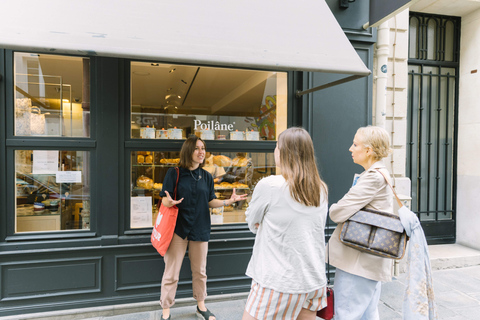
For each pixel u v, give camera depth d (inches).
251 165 136.9
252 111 138.3
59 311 108.7
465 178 178.1
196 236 102.7
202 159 104.2
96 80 112.7
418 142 181.0
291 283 56.6
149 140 120.0
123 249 114.5
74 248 109.5
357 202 72.6
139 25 86.0
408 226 68.6
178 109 130.2
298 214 57.6
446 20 181.5
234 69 130.7
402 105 161.5
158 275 117.8
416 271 68.1
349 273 72.5
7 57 105.5
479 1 162.4
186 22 91.4
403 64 160.2
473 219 173.9
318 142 133.6
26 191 110.4
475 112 173.0
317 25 106.3
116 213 114.8
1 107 105.3
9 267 105.2
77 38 77.4
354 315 71.2
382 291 132.2
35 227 111.9
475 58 173.5
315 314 62.9
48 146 110.0
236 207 134.9
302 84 133.3
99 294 112.9
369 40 137.4
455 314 113.5
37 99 110.8
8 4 81.4
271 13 104.7
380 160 77.6
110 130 114.0
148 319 108.7
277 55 90.9
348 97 136.6
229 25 95.2
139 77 123.0
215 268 124.1
